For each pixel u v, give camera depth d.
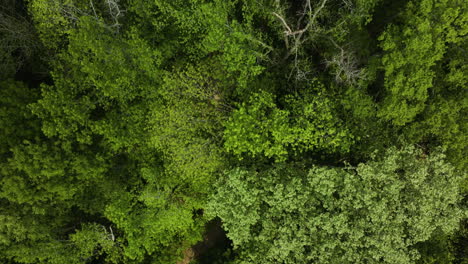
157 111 18.17
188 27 18.34
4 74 17.83
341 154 18.33
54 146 16.80
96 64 17.16
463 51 16.09
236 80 19.77
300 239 15.19
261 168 18.02
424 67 15.09
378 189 15.80
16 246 17.45
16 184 15.70
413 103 16.27
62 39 19.81
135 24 19.95
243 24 19.06
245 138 16.08
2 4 18.98
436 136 17.83
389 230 15.20
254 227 17.02
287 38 17.95
